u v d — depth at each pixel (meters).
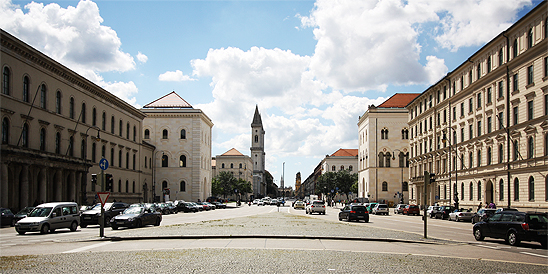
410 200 78.88
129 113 73.38
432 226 34.44
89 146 57.03
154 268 11.78
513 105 43.31
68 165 48.12
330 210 79.12
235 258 13.61
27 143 43.25
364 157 102.62
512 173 43.19
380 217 53.12
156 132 93.88
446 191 61.72
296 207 81.94
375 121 95.88
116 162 66.81
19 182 41.59
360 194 108.19
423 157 72.00
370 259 13.74
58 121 49.03
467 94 55.12
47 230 25.39
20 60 41.88
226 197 156.62
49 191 45.59
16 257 13.87
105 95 61.88
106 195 20.94
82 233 25.55
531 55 40.12
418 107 76.75
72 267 11.95
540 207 37.88
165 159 93.38
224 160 178.12
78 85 54.19
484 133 49.81
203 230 24.16
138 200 75.31
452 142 60.44
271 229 25.03
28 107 43.09
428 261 13.61
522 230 19.12
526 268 12.73
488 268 12.57
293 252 15.16
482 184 50.31
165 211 54.69
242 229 24.91
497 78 46.75
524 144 41.19
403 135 95.19
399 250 16.50
